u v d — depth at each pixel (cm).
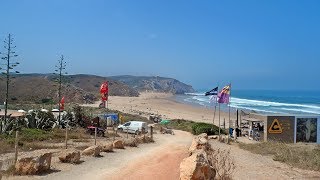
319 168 2088
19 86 11962
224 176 1497
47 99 11125
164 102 14775
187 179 1256
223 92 4016
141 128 4666
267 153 2755
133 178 1599
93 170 1758
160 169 1803
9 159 1861
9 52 3791
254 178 1730
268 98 18900
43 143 2886
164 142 3588
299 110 10131
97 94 16212
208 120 8100
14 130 3206
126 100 14925
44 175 1591
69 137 3381
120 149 2650
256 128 4125
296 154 2564
